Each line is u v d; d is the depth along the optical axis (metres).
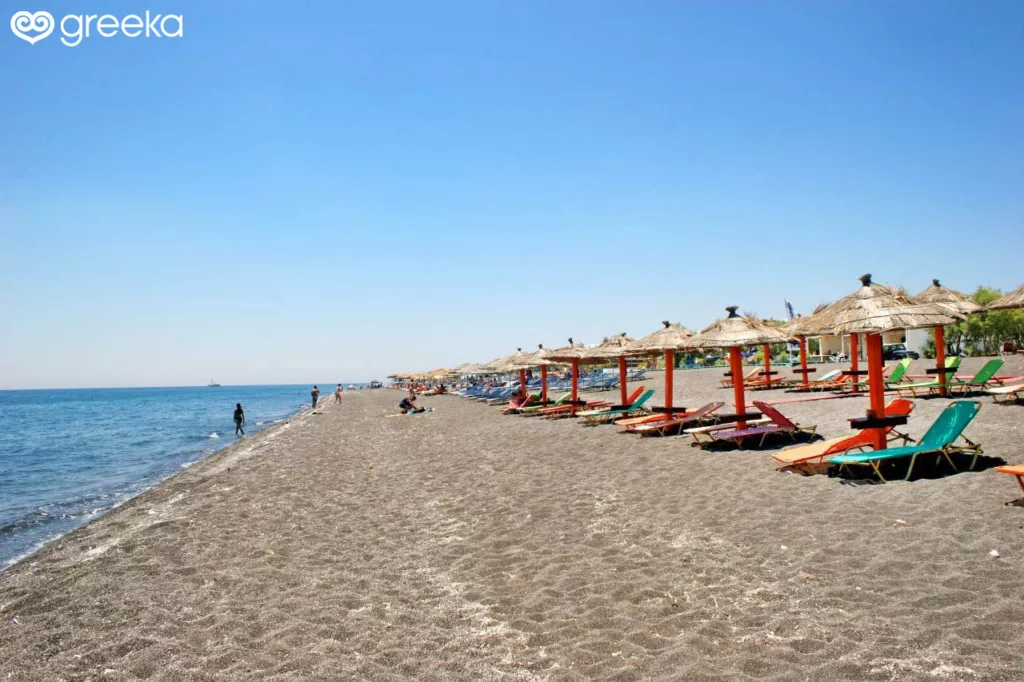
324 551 6.99
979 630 3.58
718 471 8.80
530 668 3.83
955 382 13.12
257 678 3.99
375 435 21.52
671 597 4.68
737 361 10.89
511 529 7.14
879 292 8.12
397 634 4.54
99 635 5.02
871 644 3.60
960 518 5.47
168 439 29.77
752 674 3.44
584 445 12.90
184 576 6.43
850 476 7.49
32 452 25.69
